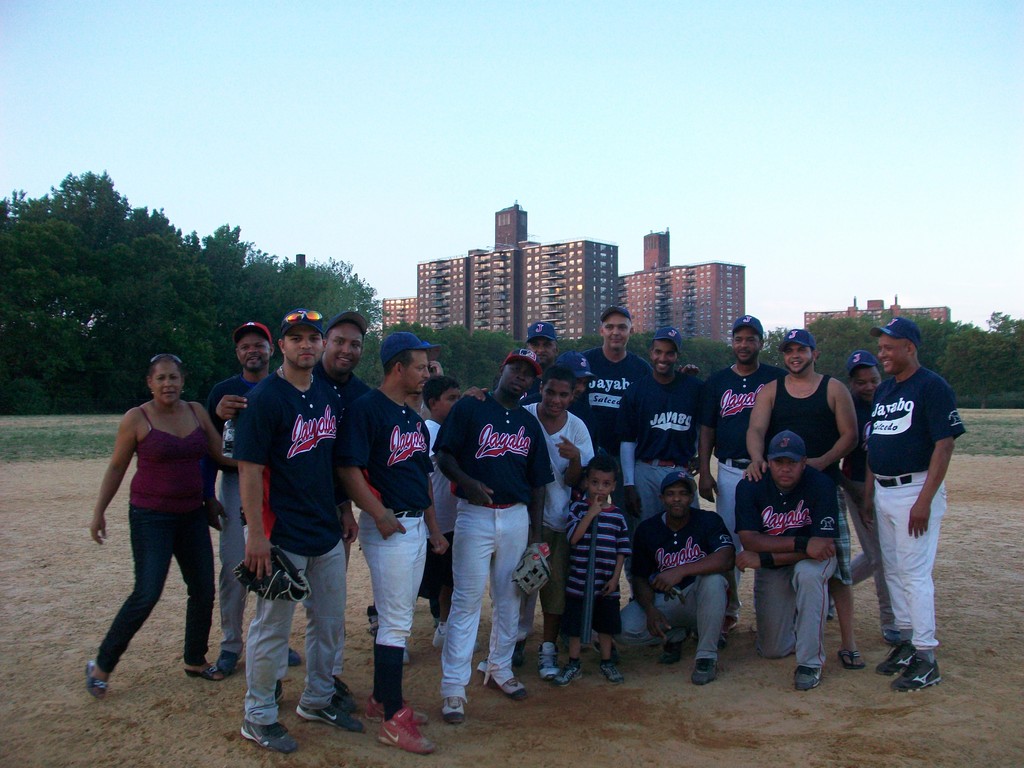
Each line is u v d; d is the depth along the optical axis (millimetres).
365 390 5234
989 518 11508
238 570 3984
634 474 6363
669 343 6164
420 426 4574
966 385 82188
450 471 4738
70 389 53438
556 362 5777
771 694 4945
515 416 4871
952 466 18750
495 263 173125
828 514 5262
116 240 59688
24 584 7590
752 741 4246
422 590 5945
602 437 6766
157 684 5004
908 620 5281
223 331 61062
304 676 5262
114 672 5219
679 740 4270
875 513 5426
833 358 99188
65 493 13914
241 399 4629
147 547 4723
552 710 4734
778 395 5867
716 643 5273
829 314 181500
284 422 4062
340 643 4641
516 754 4113
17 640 5871
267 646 4078
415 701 4895
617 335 6734
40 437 28000
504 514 4773
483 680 5285
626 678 5324
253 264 66062
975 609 6707
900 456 5152
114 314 54094
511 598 4910
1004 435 30047
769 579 5594
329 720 4461
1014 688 4898
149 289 53812
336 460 4246
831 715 4570
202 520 5051
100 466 18594
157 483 4746
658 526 5711
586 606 5129
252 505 3951
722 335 182500
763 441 5773
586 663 5672
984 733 4238
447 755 4105
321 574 4285
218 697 4797
